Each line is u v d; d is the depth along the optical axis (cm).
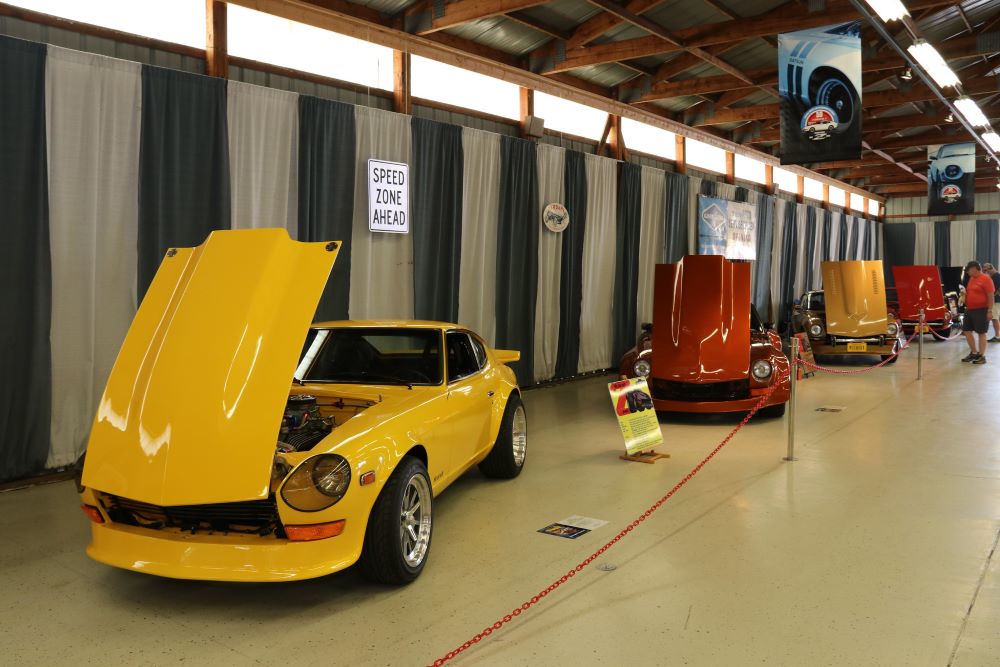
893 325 1206
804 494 489
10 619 310
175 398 305
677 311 747
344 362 442
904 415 780
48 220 534
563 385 1064
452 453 411
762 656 272
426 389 411
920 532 412
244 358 311
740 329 727
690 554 379
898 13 862
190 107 617
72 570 365
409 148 823
